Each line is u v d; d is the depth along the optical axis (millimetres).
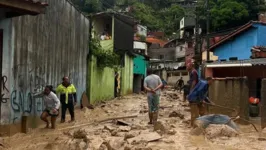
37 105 12242
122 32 32469
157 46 68062
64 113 13398
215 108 12781
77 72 18516
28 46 11391
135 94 37188
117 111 17953
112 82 28234
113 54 24703
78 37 18609
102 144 8406
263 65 15812
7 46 9766
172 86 52406
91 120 14008
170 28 78062
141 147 7883
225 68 18859
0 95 9461
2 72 9562
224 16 41594
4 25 9602
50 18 13766
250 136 9633
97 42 22453
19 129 10484
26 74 11227
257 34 24406
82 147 8250
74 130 11188
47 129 11391
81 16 19156
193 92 11336
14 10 8641
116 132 9992
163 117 14484
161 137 9367
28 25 11312
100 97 23969
